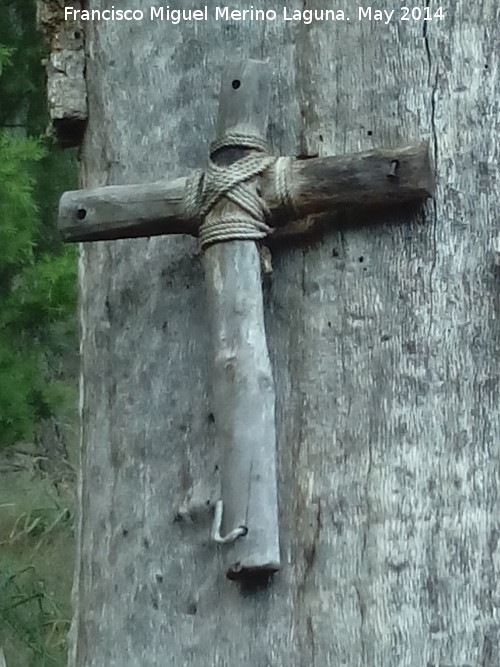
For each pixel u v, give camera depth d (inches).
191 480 40.7
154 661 40.2
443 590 37.7
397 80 40.3
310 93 41.0
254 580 39.0
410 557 38.0
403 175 38.7
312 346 39.7
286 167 39.4
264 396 38.7
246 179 39.4
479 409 38.4
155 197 40.4
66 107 45.1
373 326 39.3
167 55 43.4
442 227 39.2
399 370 38.9
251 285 39.2
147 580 40.8
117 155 43.7
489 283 38.8
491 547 37.8
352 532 38.5
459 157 39.5
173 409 41.4
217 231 39.4
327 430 39.1
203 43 42.9
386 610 37.9
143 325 42.4
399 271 39.4
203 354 41.2
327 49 41.0
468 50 40.0
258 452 38.4
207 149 42.3
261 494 38.2
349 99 40.6
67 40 45.4
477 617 37.5
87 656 41.6
